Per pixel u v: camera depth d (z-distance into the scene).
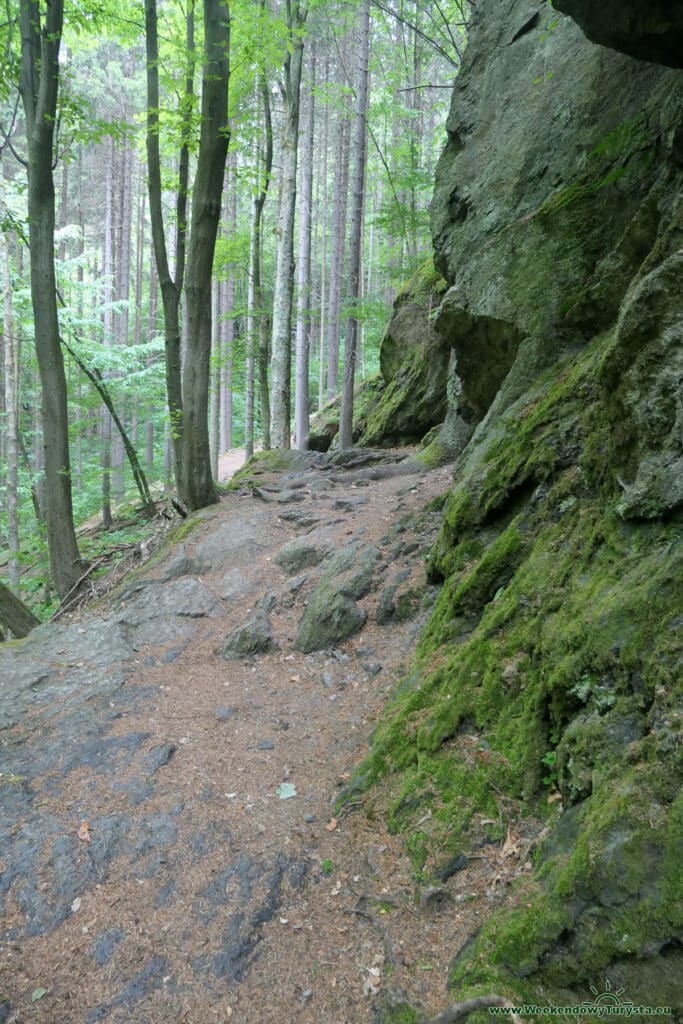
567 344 5.12
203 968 2.92
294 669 5.54
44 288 7.86
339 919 3.04
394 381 14.30
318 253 34.34
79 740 4.68
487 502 4.71
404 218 12.74
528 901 2.51
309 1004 2.68
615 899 2.22
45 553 11.83
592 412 4.23
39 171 7.55
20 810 4.01
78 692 5.32
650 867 2.19
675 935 2.05
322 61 19.72
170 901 3.30
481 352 6.33
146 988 2.86
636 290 3.30
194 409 8.85
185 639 6.23
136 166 31.34
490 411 5.54
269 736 4.66
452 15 13.89
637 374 3.28
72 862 3.58
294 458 11.65
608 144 4.33
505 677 3.50
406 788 3.53
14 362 11.30
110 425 16.81
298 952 2.92
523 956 2.34
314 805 3.87
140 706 5.16
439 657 4.25
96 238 31.44
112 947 3.07
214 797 4.03
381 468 10.16
